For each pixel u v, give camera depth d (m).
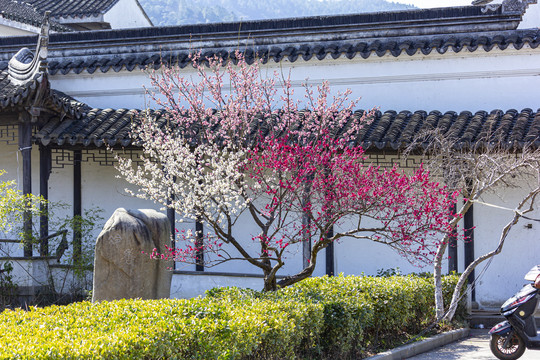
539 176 10.95
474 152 11.70
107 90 16.16
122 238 8.94
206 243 14.53
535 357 9.78
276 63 15.20
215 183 9.60
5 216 13.37
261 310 7.70
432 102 14.82
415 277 12.25
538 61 14.38
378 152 13.63
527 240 14.00
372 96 15.03
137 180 10.42
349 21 14.97
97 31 16.23
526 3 14.30
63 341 5.79
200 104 12.20
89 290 13.46
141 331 6.23
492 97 14.60
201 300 8.21
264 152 9.72
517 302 9.53
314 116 11.69
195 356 6.45
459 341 11.38
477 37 14.50
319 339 8.68
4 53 17.00
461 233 14.14
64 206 16.03
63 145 14.73
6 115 14.34
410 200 9.63
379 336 10.11
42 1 26.72
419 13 14.82
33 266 13.60
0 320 7.05
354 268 14.65
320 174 9.41
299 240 9.59
